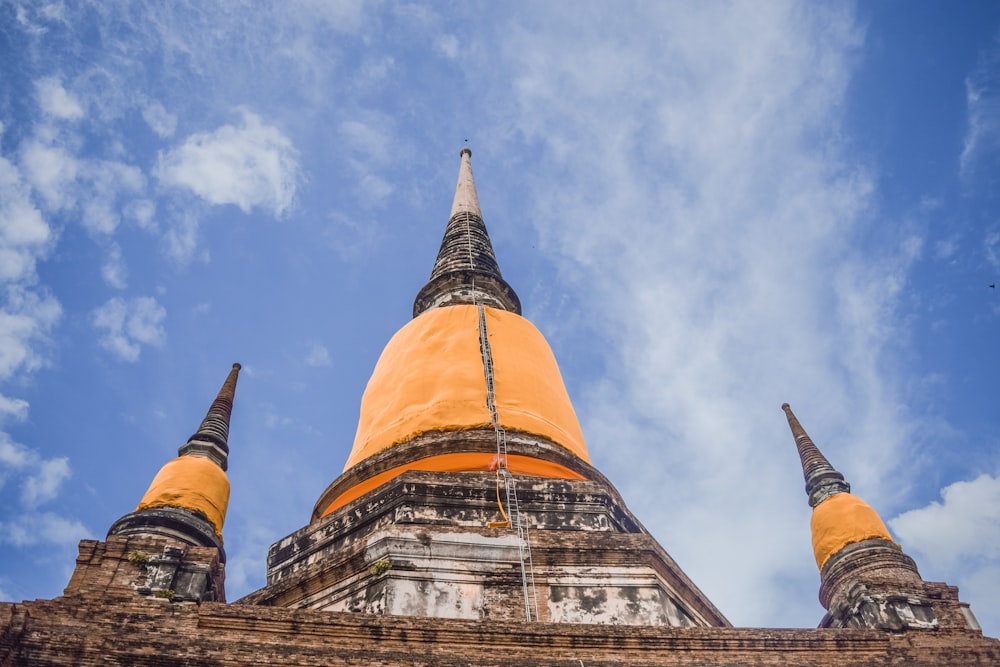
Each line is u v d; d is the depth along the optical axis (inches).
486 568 724.7
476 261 1244.5
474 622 617.0
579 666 601.9
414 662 583.5
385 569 716.0
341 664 575.5
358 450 954.7
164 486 733.9
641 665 610.9
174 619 594.2
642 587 731.4
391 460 879.1
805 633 648.4
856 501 829.8
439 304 1149.7
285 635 596.4
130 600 610.2
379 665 577.9
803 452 915.4
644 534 770.8
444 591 708.7
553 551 739.4
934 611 697.6
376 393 1002.1
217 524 736.3
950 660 645.3
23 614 560.7
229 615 598.9
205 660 564.1
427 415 916.0
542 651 613.3
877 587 716.0
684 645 628.1
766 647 637.9
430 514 786.2
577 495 819.4
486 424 896.9
